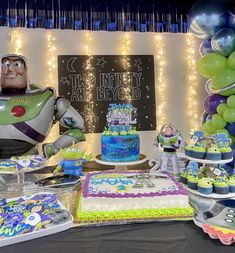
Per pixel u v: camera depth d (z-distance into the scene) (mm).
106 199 977
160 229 893
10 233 829
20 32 2477
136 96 2699
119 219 941
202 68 2158
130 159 1546
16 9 2186
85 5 2264
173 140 1470
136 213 962
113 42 2631
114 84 2652
